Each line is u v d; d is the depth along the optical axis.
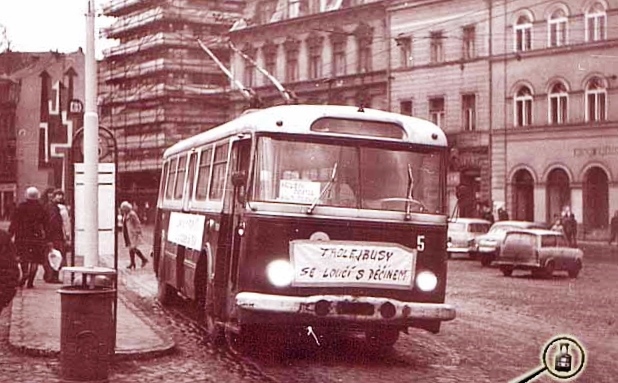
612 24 44.66
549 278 28.03
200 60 79.62
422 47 52.56
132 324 14.30
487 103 49.69
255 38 64.50
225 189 12.77
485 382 10.56
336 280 11.49
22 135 72.62
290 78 61.78
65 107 25.55
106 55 87.81
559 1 46.66
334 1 59.03
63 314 10.06
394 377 10.80
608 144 44.91
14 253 8.37
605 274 29.92
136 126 83.94
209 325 13.16
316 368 11.34
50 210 20.95
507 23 48.75
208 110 79.88
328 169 11.65
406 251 11.73
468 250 37.03
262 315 11.17
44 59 71.31
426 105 52.47
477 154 50.25
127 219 29.03
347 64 57.38
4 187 74.00
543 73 47.41
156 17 78.62
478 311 18.31
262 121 11.64
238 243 11.78
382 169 11.80
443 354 12.70
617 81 44.59
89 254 12.41
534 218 47.97
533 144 47.91
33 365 11.12
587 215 45.97
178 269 16.20
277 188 11.52
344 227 11.55
